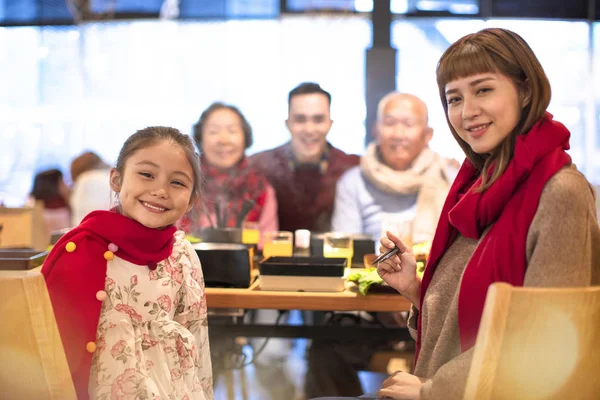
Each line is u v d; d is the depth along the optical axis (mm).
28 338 1047
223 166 3598
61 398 1065
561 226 1120
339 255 2324
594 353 1055
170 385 1342
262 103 5262
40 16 5281
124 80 5324
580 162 5254
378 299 1902
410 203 3635
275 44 5219
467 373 1114
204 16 5242
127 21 5285
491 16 5152
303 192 3818
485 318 968
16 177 5379
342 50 5172
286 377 2938
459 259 1334
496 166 1279
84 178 4332
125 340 1312
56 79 5336
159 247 1418
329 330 2016
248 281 2025
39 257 1799
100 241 1347
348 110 5172
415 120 3564
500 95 1247
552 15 5145
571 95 5219
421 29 5184
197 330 1514
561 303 974
